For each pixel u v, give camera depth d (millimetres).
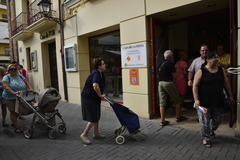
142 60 4930
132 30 5062
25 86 4535
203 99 3135
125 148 3400
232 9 3455
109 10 5711
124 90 5500
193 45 7707
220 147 3232
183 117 4754
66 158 3143
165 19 5148
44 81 9883
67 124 4984
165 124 4434
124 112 3586
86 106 3555
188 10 4422
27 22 10492
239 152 3041
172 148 3307
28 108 4113
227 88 3184
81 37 7156
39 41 9789
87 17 6512
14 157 3246
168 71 4207
